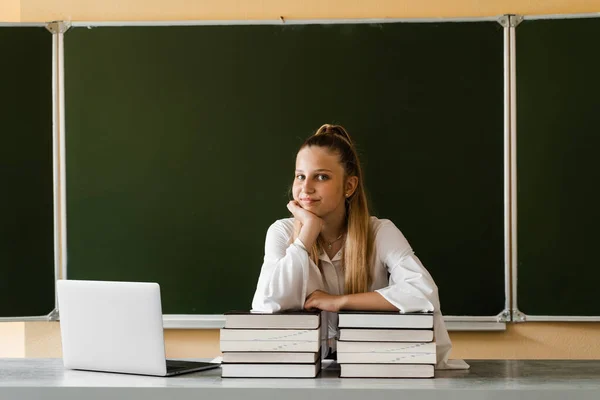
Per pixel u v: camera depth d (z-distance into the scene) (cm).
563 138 303
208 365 197
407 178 306
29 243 314
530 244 303
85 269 313
